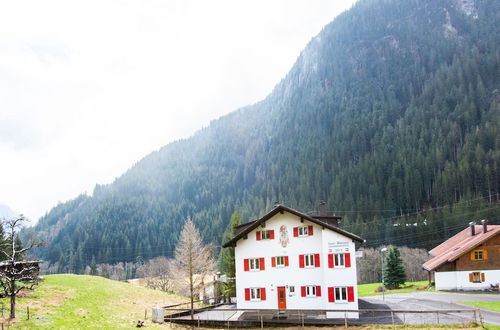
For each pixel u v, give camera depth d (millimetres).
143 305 58219
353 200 185000
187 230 65750
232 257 71312
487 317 43875
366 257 114125
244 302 55344
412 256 118125
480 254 70938
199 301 65812
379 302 60156
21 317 39562
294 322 46500
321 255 52406
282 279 53781
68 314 44219
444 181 174250
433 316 46062
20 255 48781
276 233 54875
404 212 180875
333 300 50000
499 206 141000
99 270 187250
